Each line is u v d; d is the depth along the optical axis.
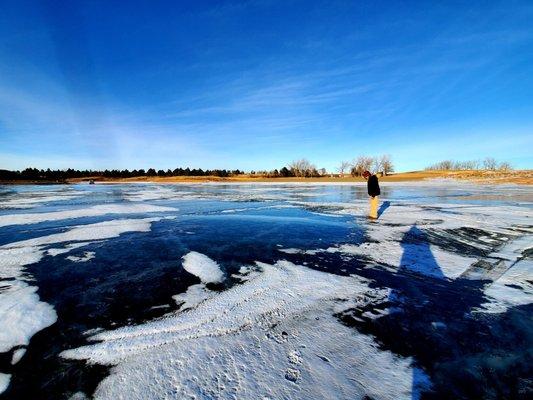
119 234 8.08
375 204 10.62
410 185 40.06
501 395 2.25
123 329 3.21
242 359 2.65
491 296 3.97
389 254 5.96
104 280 4.66
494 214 11.26
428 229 8.46
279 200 18.52
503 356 2.71
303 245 6.74
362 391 2.28
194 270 5.07
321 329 3.16
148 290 4.25
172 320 3.39
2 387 2.37
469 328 3.18
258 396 2.22
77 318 3.46
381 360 2.65
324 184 48.75
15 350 2.86
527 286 4.30
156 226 9.23
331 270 5.02
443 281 4.51
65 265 5.42
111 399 2.22
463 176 57.00
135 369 2.55
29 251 6.40
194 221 10.18
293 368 2.54
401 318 3.39
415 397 2.22
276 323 3.29
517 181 41.75
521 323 3.28
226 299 3.91
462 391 2.29
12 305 3.79
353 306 3.69
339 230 8.42
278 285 4.36
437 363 2.62
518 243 6.79
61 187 45.88
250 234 7.95
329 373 2.47
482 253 6.00
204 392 2.26
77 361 2.68
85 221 10.34
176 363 2.62
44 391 2.32
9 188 42.12
